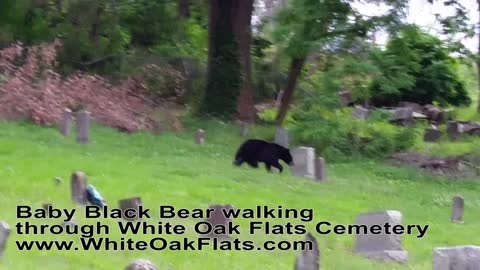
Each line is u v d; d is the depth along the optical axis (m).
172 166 24.11
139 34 39.94
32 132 27.27
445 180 28.55
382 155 31.97
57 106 29.77
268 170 25.14
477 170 30.47
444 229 19.89
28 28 36.75
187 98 38.34
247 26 37.25
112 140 28.14
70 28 37.47
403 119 39.66
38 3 36.97
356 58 32.03
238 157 25.44
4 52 32.25
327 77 32.44
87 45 37.38
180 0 40.75
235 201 19.98
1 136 25.72
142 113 34.28
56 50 35.84
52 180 19.78
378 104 43.59
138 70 37.44
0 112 29.25
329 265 14.76
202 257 14.29
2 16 36.47
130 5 38.56
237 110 37.00
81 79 33.16
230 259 14.37
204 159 26.55
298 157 25.09
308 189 22.83
